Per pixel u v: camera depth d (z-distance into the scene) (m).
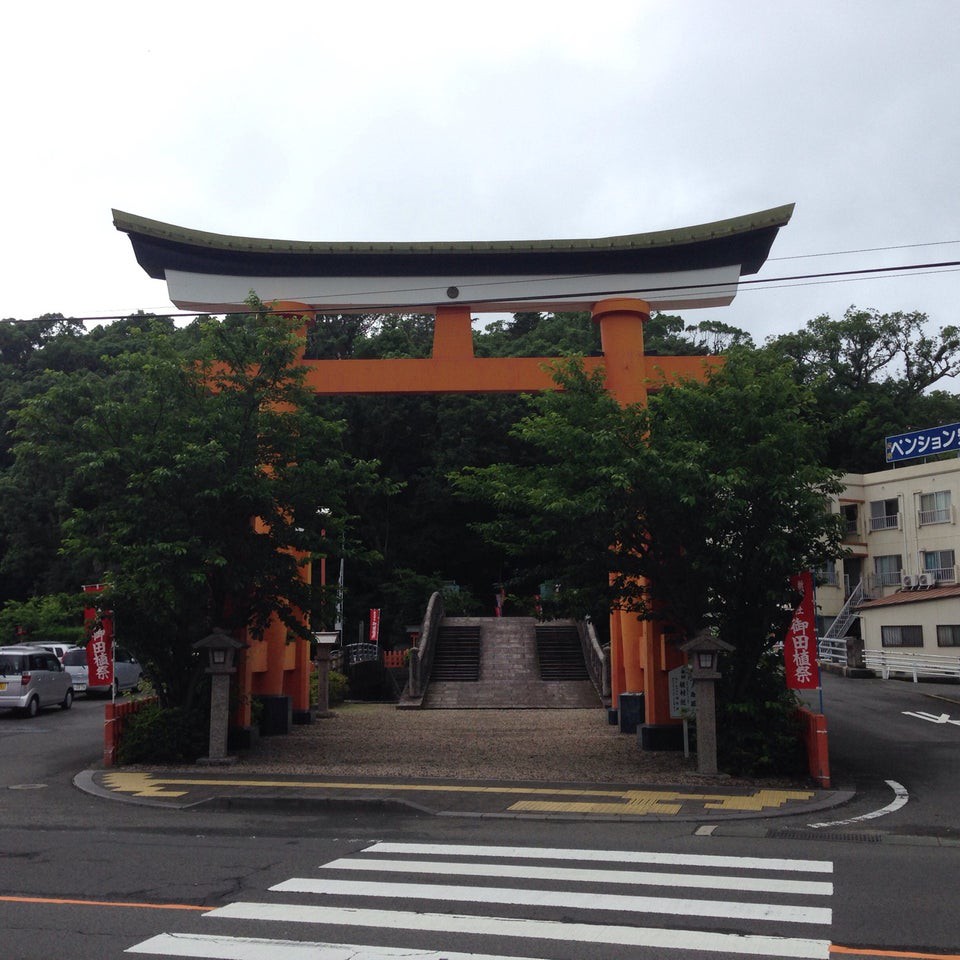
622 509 14.47
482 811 11.79
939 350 53.59
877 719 22.27
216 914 7.22
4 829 10.97
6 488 43.72
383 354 47.12
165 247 19.12
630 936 6.63
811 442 15.52
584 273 19.31
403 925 6.91
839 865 8.91
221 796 12.63
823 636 44.84
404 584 46.25
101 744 19.22
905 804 12.49
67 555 17.06
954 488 40.88
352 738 19.69
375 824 11.21
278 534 16.80
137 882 8.29
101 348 50.50
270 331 16.64
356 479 17.39
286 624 17.47
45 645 31.44
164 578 15.06
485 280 19.36
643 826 11.01
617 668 22.36
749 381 15.05
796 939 6.57
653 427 15.02
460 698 29.59
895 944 6.46
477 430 48.50
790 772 14.52
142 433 16.33
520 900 7.61
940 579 40.72
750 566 14.70
